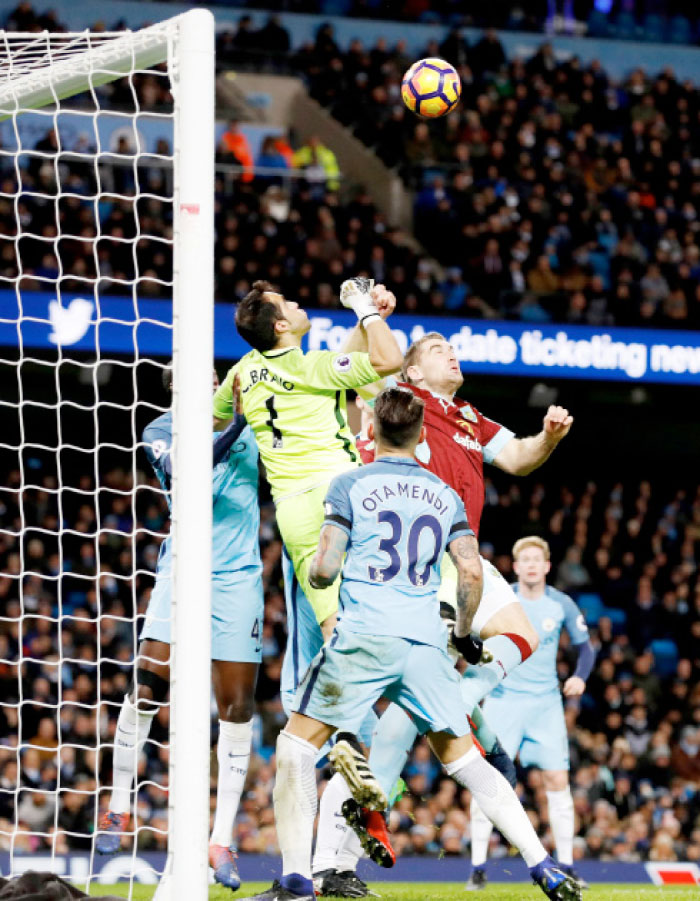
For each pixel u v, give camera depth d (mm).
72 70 6996
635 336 22500
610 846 16938
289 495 7613
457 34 27656
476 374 23031
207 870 5723
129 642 19391
